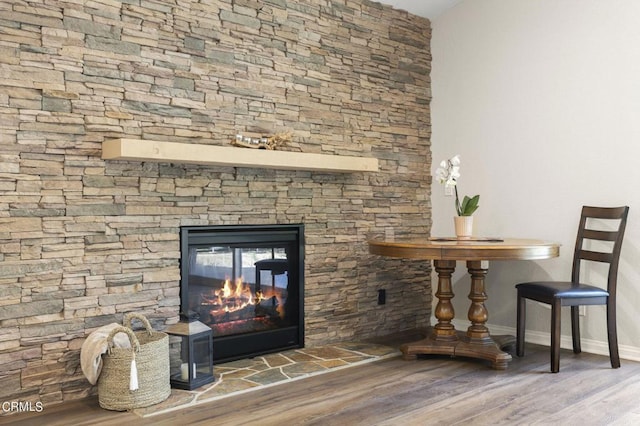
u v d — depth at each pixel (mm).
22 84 2896
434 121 4961
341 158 3914
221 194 3639
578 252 3809
